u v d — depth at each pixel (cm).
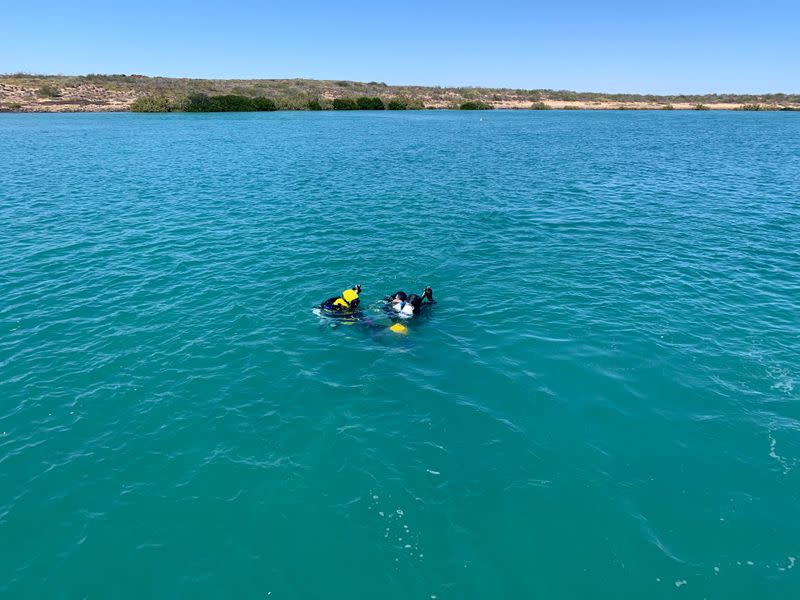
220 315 1258
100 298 1352
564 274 1530
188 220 2130
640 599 575
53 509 694
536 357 1066
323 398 934
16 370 1014
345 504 703
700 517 680
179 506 700
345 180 3067
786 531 658
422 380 989
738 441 818
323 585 593
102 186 2831
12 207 2312
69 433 841
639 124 7700
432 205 2433
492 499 711
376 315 1241
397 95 13425
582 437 831
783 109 11988
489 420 873
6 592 579
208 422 869
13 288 1409
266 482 741
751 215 2236
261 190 2761
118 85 11731
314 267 1580
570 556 628
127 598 577
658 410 895
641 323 1209
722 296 1358
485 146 4812
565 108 12600
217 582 596
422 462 779
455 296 1379
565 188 2859
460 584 594
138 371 1018
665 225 2080
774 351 1078
